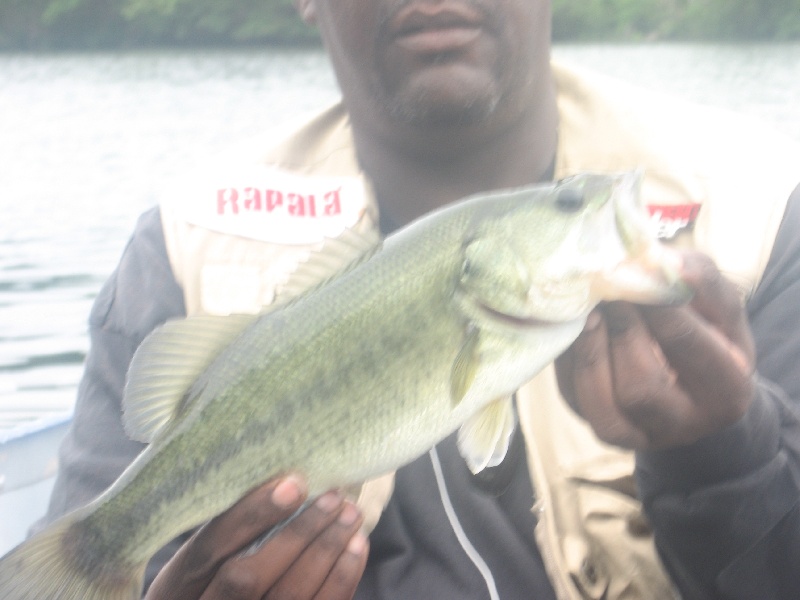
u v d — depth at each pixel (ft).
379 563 7.22
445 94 7.15
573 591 6.87
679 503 6.08
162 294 8.05
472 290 5.50
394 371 5.43
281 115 65.31
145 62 108.27
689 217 7.58
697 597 6.61
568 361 5.61
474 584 6.97
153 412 5.51
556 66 8.38
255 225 8.07
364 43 7.32
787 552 6.34
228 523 5.26
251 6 116.67
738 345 5.45
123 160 50.62
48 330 21.79
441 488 7.20
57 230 33.71
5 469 10.50
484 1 7.03
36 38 121.08
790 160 7.91
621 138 7.87
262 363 5.41
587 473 7.12
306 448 5.37
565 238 5.37
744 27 81.66
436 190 7.93
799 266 7.25
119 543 5.49
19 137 59.11
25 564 5.46
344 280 5.53
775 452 5.95
